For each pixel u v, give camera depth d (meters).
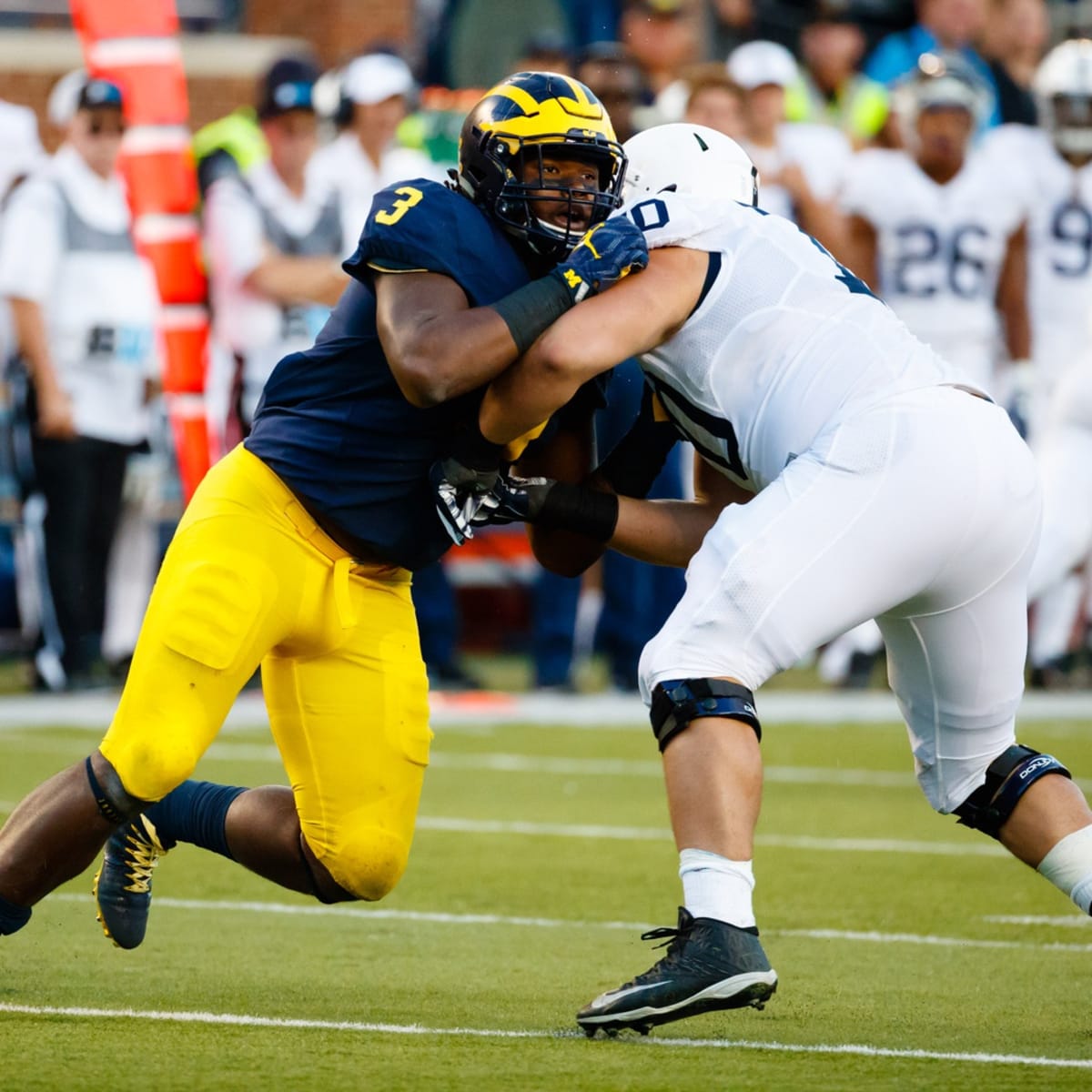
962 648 13.16
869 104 41.59
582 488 14.30
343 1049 12.22
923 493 12.53
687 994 12.21
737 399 13.18
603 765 27.88
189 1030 12.72
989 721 13.38
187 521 13.41
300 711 13.83
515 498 13.96
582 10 45.53
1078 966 15.69
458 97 42.50
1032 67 42.00
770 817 23.86
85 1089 11.06
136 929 14.74
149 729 13.05
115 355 33.22
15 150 36.41
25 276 32.56
